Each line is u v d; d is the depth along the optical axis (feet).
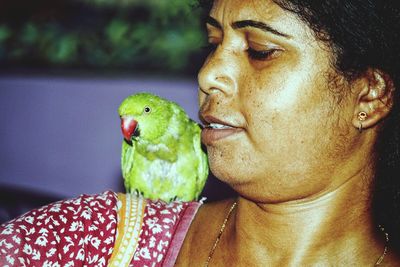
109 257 5.42
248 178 4.94
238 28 4.88
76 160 19.26
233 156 4.94
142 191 11.25
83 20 20.03
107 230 5.48
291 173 4.89
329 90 4.77
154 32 19.63
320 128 4.81
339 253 5.13
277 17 4.71
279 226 5.16
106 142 19.16
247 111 4.83
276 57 4.77
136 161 11.11
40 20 20.06
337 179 5.01
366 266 5.12
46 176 19.38
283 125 4.77
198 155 10.92
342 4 4.64
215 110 4.96
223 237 5.59
